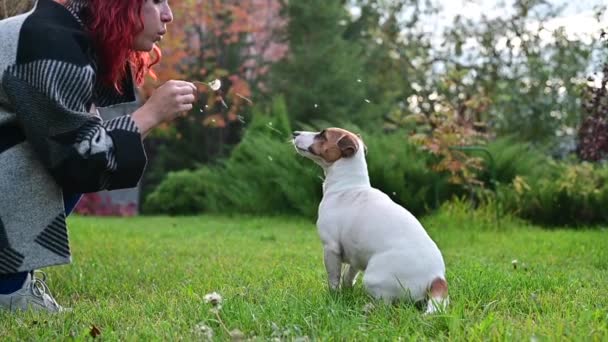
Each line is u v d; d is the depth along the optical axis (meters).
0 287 3.98
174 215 15.57
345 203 4.12
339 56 17.95
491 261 6.36
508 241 8.24
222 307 3.56
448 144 10.39
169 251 7.34
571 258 6.70
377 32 19.25
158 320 3.53
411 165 11.73
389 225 3.80
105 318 3.64
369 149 12.03
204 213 15.16
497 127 15.31
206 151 19.09
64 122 3.64
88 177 3.71
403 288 3.67
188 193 15.42
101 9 3.90
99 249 7.50
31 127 3.65
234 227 11.05
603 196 10.74
